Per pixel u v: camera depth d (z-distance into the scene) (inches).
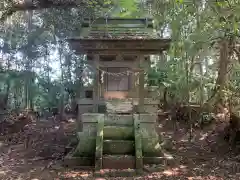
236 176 224.8
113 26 307.0
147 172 236.1
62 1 403.2
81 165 253.0
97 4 396.5
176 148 332.2
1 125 437.1
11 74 498.0
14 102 517.3
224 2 251.8
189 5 342.3
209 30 323.9
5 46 495.5
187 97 402.6
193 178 219.5
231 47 330.3
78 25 465.1
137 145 248.2
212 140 349.4
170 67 408.5
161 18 402.6
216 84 365.7
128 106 294.2
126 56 313.9
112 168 241.0
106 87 309.7
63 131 424.5
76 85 496.4
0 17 426.3
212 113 406.0
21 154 316.5
